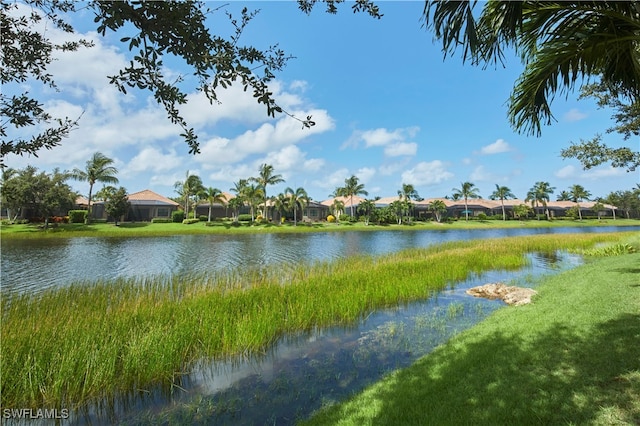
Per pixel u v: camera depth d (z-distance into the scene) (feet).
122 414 16.44
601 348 14.83
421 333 25.30
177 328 22.52
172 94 7.40
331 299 30.86
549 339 17.20
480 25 11.75
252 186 185.88
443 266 49.57
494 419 10.99
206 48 7.16
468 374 14.88
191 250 90.99
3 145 7.36
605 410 10.46
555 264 56.44
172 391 18.28
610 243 79.15
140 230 145.79
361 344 23.75
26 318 24.30
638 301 21.30
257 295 31.65
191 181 179.32
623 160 35.68
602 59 12.78
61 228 139.33
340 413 13.61
